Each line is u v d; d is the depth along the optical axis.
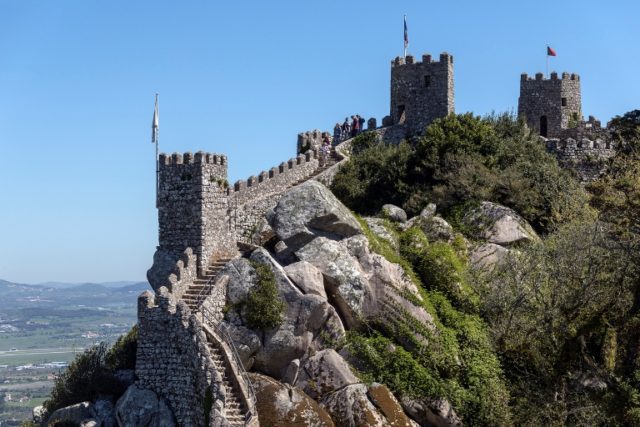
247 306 57.50
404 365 57.12
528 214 74.12
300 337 56.94
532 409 54.94
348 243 61.91
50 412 59.84
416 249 65.12
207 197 63.62
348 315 59.44
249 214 68.50
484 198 73.75
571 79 94.31
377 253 62.25
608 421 53.56
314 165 81.31
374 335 58.94
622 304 58.72
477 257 68.81
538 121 94.69
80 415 56.16
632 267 59.53
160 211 64.19
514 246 69.94
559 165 81.88
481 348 59.34
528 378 58.28
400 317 59.19
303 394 53.62
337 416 53.56
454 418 55.72
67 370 64.56
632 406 52.38
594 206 68.12
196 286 60.38
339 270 59.97
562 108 93.88
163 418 54.66
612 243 60.84
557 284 59.59
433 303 61.84
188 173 63.66
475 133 78.69
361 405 53.62
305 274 59.06
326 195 62.88
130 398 55.25
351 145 87.75
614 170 80.31
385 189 77.94
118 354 64.88
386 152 80.56
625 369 56.78
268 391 53.09
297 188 63.38
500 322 61.25
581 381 57.62
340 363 55.84
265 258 59.38
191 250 61.69
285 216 62.12
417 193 75.25
